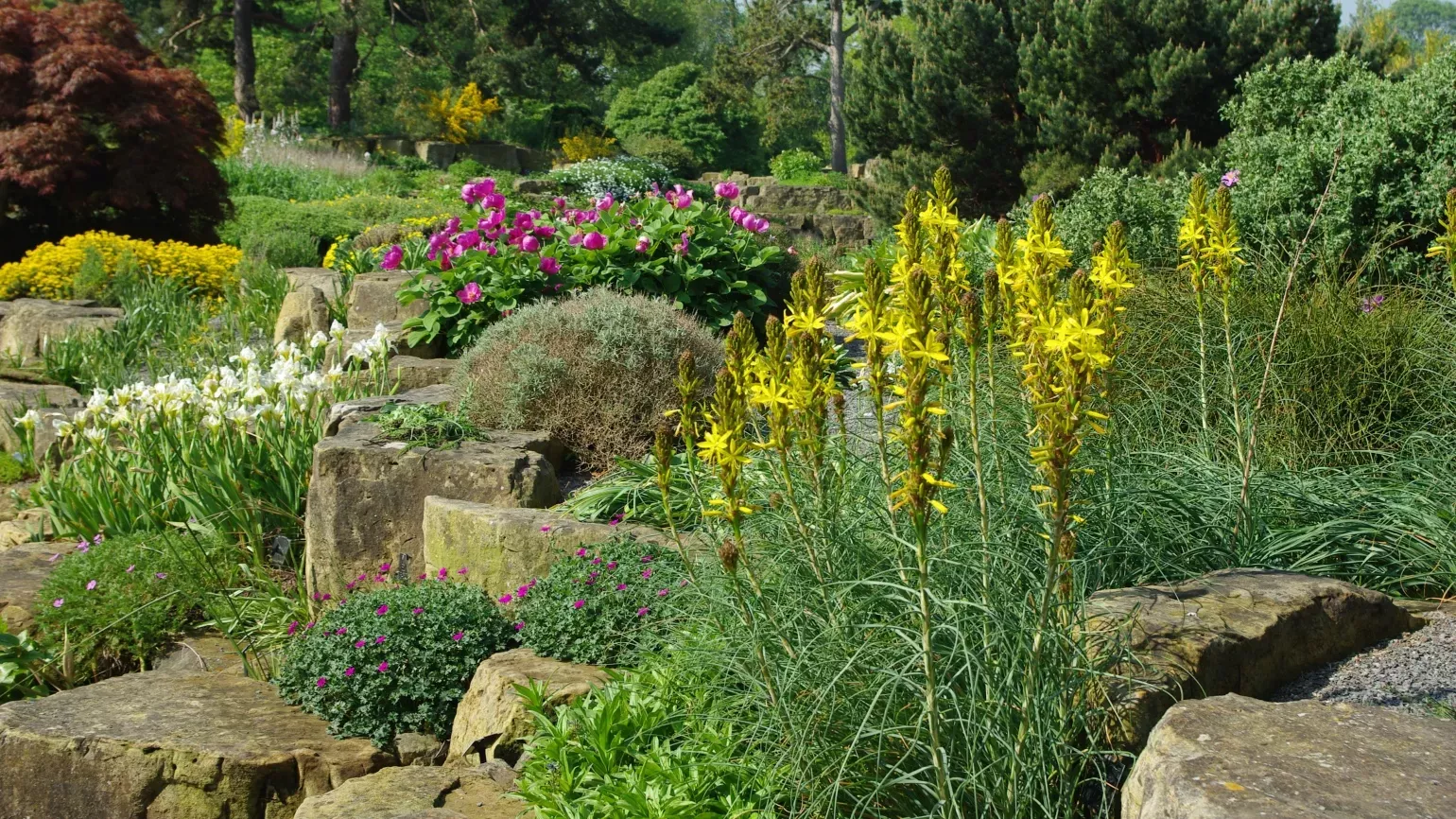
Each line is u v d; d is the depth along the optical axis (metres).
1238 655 3.25
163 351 12.27
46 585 5.97
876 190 20.05
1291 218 7.12
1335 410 5.00
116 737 4.16
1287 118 8.94
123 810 4.10
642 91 39.75
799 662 2.91
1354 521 4.22
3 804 4.25
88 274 14.48
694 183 29.73
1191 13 16.00
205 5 36.06
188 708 4.50
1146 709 3.00
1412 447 4.77
